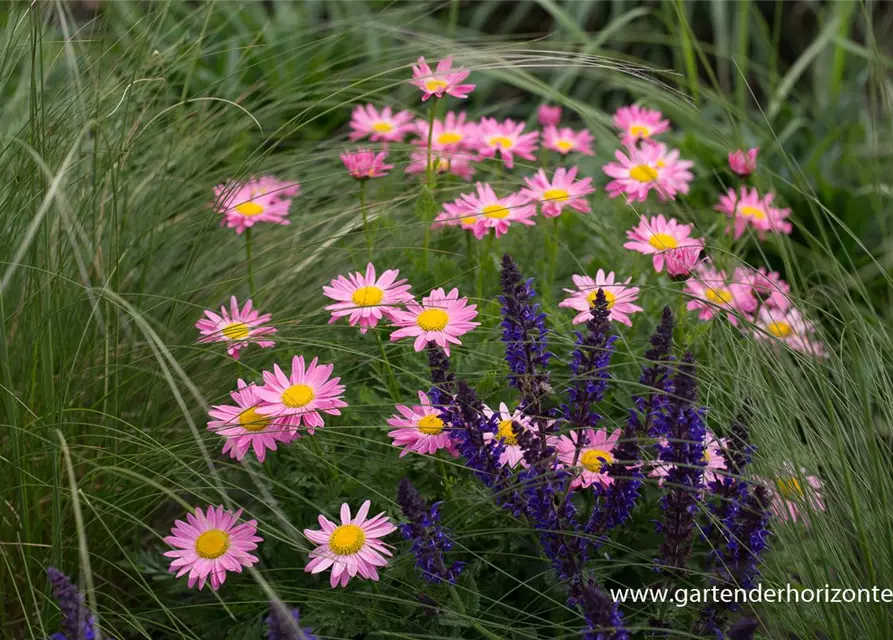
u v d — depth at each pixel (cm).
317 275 192
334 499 176
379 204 190
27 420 175
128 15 221
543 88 207
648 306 194
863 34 324
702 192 258
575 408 167
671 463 163
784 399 176
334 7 301
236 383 182
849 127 277
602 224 202
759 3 360
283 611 155
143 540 183
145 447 174
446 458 177
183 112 202
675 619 169
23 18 186
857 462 172
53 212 182
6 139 186
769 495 168
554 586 170
